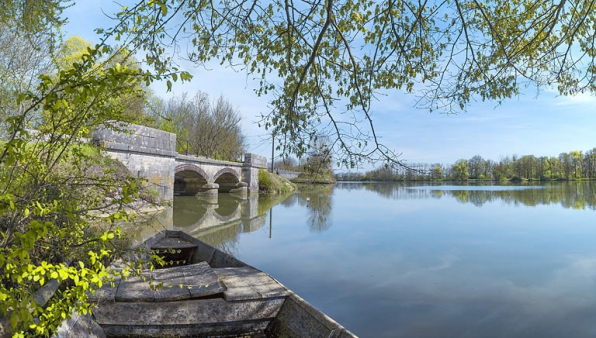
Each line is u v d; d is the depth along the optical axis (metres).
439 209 22.81
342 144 4.62
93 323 3.95
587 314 6.09
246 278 5.25
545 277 8.15
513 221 16.97
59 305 2.45
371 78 4.74
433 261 9.51
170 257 8.72
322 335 3.87
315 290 7.20
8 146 1.94
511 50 5.54
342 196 36.62
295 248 11.11
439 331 5.44
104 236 2.62
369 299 6.71
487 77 5.02
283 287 4.88
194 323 4.28
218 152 39.69
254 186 36.34
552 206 24.39
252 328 4.52
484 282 7.74
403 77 5.01
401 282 7.72
